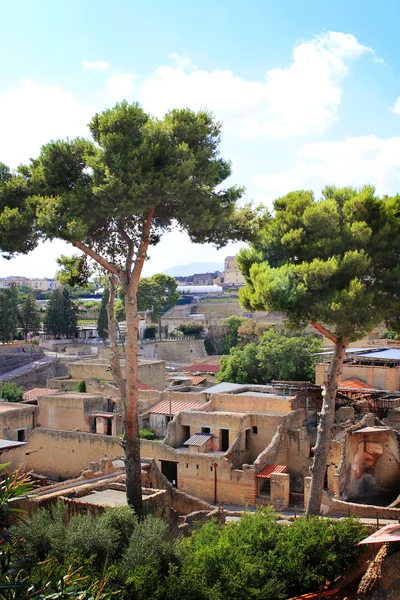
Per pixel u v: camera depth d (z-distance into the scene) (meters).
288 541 25.06
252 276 30.98
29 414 59.03
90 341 137.62
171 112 30.58
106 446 45.78
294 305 29.17
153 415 58.34
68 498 30.23
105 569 20.48
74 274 34.56
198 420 51.53
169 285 149.50
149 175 27.77
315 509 30.41
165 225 32.38
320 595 23.30
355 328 29.30
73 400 58.94
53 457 48.19
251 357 82.12
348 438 45.19
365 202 30.44
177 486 46.47
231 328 135.12
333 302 28.02
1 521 17.38
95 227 31.02
